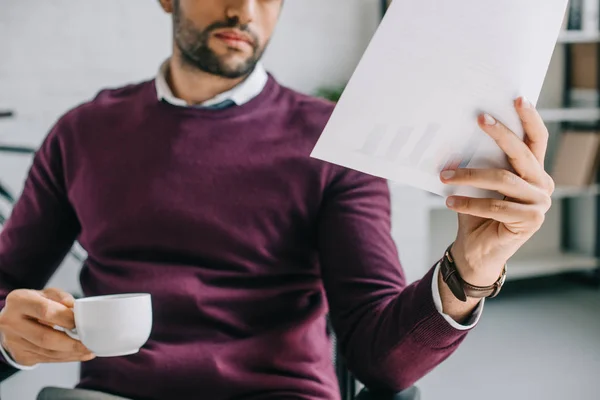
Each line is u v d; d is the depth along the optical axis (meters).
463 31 0.77
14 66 2.85
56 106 2.92
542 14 0.76
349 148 0.85
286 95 1.27
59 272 2.83
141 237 1.21
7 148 2.86
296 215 1.20
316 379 1.17
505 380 2.79
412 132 0.83
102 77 2.96
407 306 1.01
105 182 1.24
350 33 3.33
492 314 3.59
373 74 0.80
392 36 0.78
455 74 0.79
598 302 3.78
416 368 1.03
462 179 0.83
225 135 1.21
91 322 0.92
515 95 0.80
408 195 3.30
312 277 1.22
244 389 1.13
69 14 2.89
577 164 3.94
